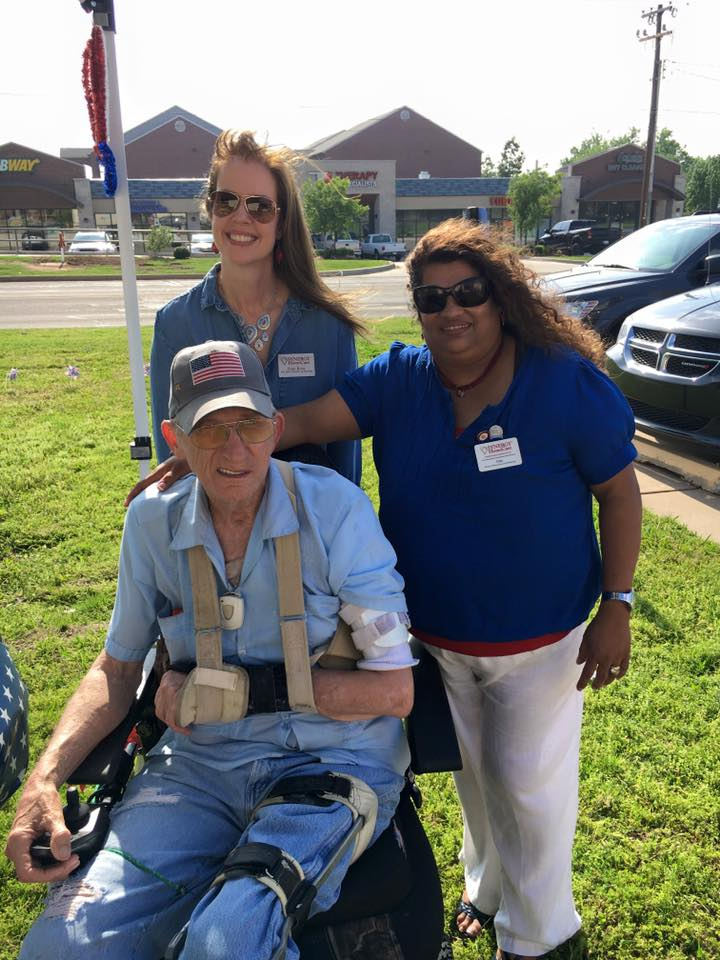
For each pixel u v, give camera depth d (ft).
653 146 106.63
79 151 177.88
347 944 5.22
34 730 10.14
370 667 5.53
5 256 115.34
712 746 9.40
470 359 5.67
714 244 25.36
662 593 12.84
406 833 5.98
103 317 50.98
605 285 24.79
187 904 5.13
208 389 5.30
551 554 5.80
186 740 5.89
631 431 5.81
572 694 6.40
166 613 5.97
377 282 75.46
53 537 15.48
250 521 5.57
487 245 5.54
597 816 8.52
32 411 24.95
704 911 7.45
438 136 191.42
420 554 6.07
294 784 5.38
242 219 7.01
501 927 7.01
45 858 5.06
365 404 6.42
